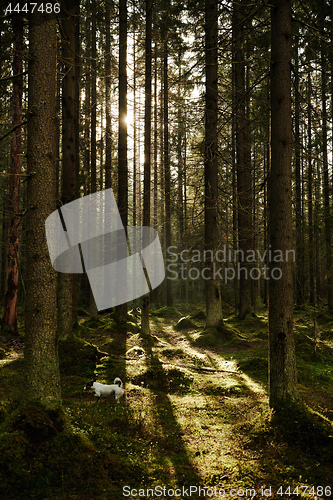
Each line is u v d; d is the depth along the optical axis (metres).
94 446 4.39
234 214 18.09
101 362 9.09
